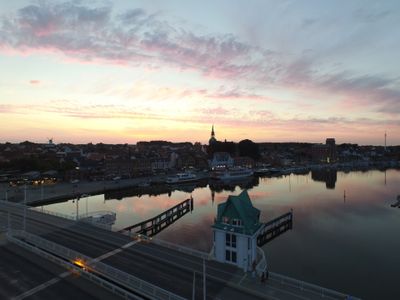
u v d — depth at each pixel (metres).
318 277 56.28
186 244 76.50
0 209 86.62
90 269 42.66
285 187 177.12
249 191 161.50
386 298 48.53
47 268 43.19
